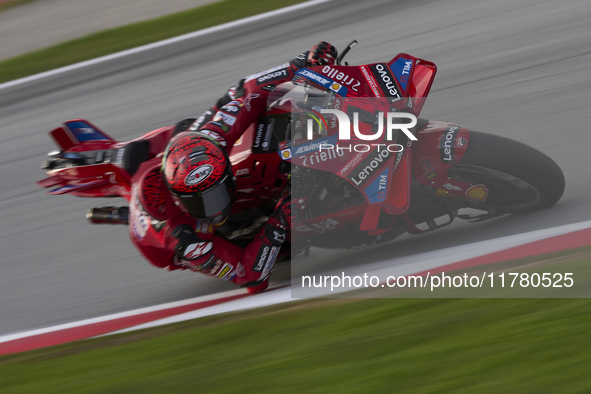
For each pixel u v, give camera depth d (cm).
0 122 2708
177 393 980
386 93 1177
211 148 1108
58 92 2836
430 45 2378
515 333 920
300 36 2744
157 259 1241
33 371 1192
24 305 1617
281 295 1246
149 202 1140
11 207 2098
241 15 3120
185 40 3005
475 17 2494
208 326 1186
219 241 1245
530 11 2416
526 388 808
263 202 1326
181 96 2517
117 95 2670
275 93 1231
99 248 1769
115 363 1129
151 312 1422
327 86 1184
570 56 2028
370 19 2723
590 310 930
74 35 3412
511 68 2053
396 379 887
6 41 3556
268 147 1253
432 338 955
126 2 3722
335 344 994
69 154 1428
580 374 806
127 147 1374
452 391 836
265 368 982
